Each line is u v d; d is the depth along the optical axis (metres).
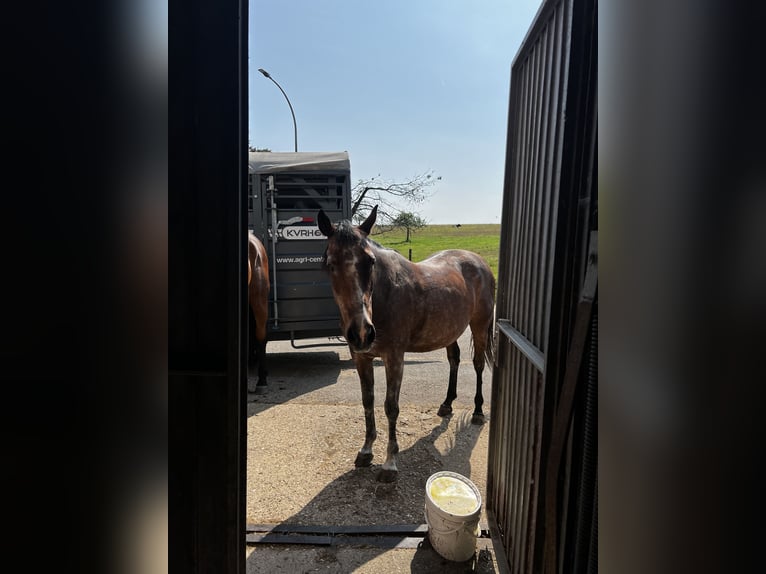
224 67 0.89
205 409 0.96
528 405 1.74
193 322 0.94
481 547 2.15
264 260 4.60
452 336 3.46
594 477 1.00
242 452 1.03
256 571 2.00
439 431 3.57
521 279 2.05
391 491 2.66
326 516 2.41
